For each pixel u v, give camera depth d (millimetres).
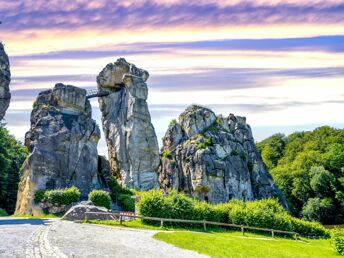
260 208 54969
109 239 34281
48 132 71312
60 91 76062
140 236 37344
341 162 133000
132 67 104312
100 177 78938
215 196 102125
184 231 44906
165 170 110375
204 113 115750
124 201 72062
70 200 61469
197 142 109125
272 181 118875
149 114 100875
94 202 61438
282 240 48375
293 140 173750
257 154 118812
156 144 100062
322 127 165875
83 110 77938
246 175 109688
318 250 40969
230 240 38625
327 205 121250
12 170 86625
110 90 105125
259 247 35781
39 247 27625
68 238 33156
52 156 69562
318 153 141375
